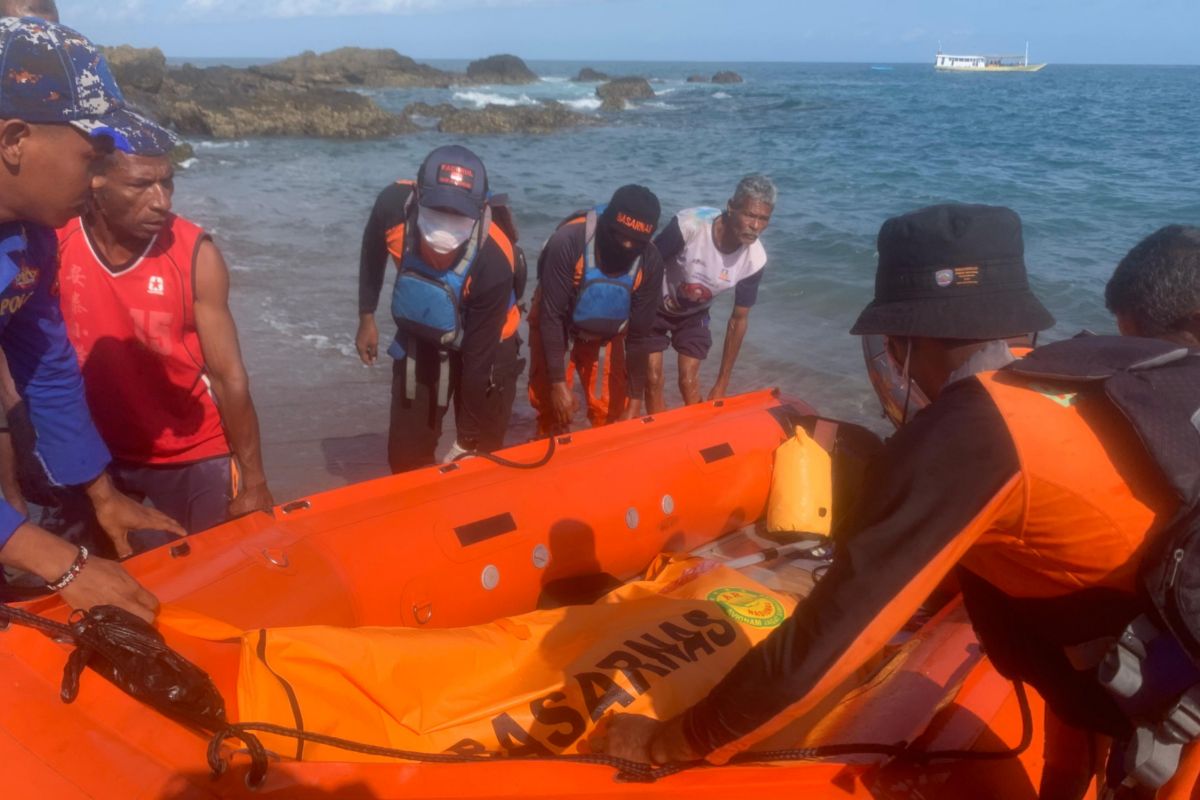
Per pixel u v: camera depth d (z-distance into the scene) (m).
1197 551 1.36
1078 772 1.99
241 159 21.78
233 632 2.06
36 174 1.78
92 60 1.82
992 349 1.53
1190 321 1.68
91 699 1.71
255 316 7.68
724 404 4.26
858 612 1.37
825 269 10.13
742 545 3.96
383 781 1.64
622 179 18.61
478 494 3.23
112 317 2.96
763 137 29.11
